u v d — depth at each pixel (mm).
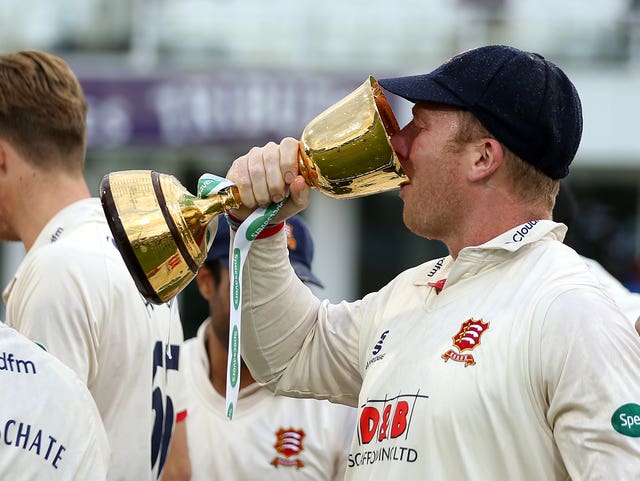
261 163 7328
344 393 8211
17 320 8797
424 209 7387
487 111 7109
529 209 7250
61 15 43250
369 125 7082
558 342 6449
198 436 10586
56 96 9289
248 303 8047
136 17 43719
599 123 40938
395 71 42406
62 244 8750
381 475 6848
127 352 8758
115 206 7098
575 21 40875
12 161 9258
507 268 7027
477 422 6562
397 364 7102
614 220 46000
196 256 7203
